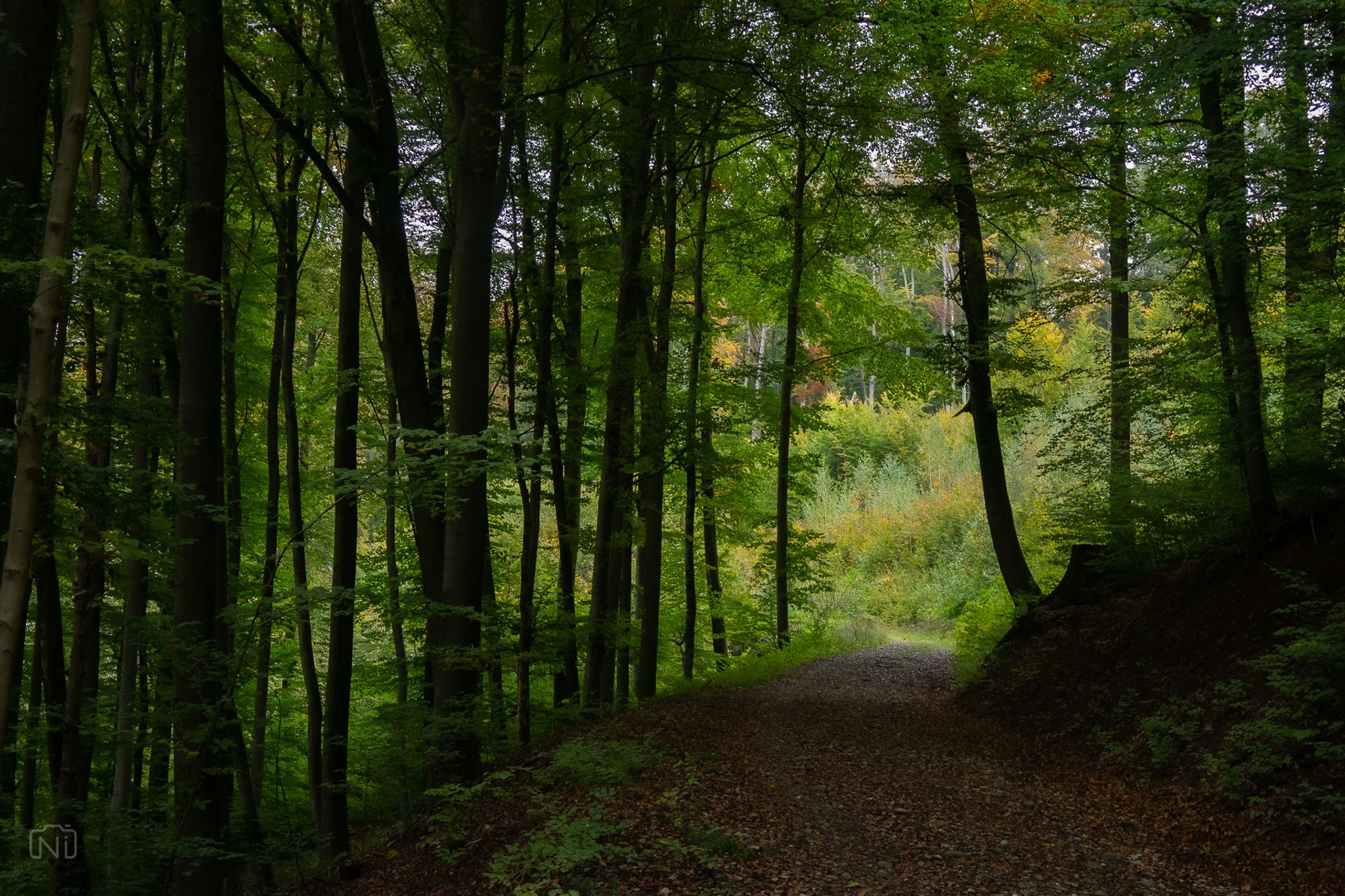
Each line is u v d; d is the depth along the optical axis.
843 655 20.70
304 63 9.81
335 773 10.74
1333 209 9.57
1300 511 10.41
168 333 9.98
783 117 12.26
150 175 10.66
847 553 32.97
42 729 9.37
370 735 14.18
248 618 8.38
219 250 8.47
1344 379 11.59
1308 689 7.58
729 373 16.48
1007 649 14.40
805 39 11.63
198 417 8.38
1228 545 11.40
